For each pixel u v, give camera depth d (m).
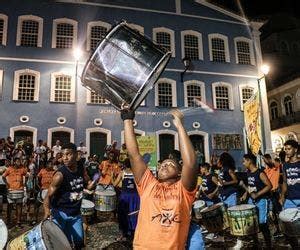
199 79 23.30
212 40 24.48
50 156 17.08
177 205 2.85
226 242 7.73
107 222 10.62
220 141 22.50
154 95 22.02
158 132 21.61
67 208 4.96
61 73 20.92
